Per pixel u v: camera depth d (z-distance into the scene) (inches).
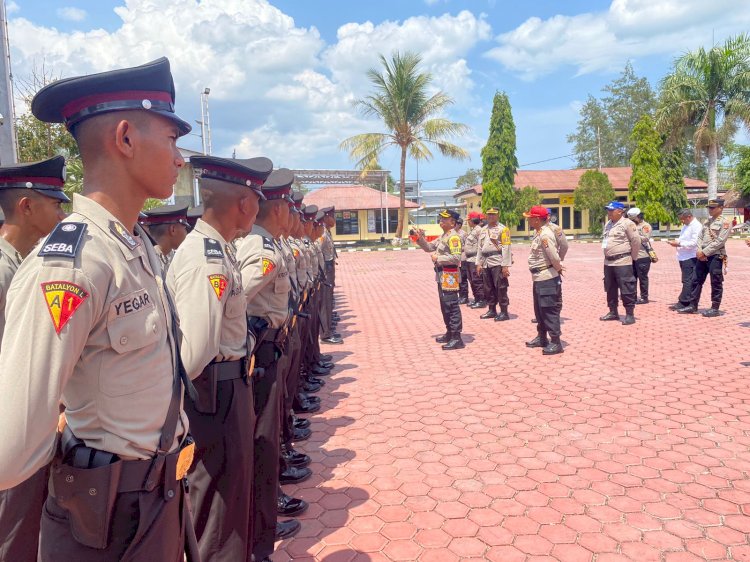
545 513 133.2
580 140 2110.0
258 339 116.6
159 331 59.6
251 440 97.4
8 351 48.3
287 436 158.1
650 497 138.6
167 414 60.9
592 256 869.2
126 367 56.2
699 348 280.7
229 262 95.0
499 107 1334.9
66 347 49.3
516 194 1360.7
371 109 1227.9
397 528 129.0
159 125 60.1
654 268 670.5
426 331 359.6
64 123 59.1
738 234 1131.9
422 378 250.5
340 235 1470.2
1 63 268.5
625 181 1470.2
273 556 119.2
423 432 186.4
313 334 245.4
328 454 171.5
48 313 48.6
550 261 277.4
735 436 172.4
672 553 115.9
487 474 154.3
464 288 464.1
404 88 1187.9
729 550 116.3
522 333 336.8
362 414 206.2
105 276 53.5
